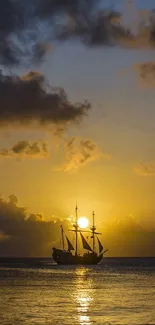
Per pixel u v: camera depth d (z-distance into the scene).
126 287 142.50
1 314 84.06
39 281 167.50
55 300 105.94
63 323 74.69
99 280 174.25
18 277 190.50
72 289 134.88
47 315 82.88
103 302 102.06
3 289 134.12
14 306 95.12
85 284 154.62
